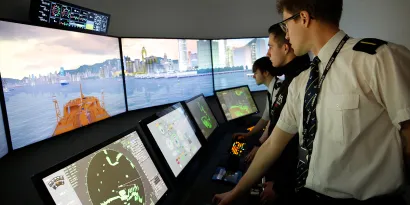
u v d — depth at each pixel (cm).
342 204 79
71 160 67
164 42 281
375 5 285
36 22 163
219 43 335
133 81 254
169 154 113
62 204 60
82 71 198
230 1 347
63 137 184
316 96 79
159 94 281
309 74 88
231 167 138
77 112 194
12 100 145
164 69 283
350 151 72
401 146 67
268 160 101
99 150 77
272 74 197
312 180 84
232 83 348
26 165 153
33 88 158
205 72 325
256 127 207
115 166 80
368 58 68
